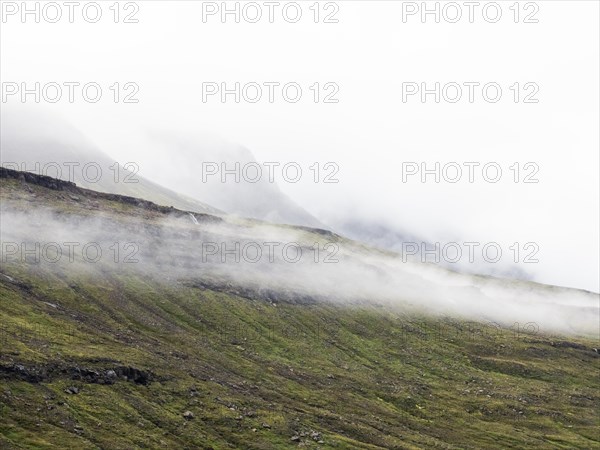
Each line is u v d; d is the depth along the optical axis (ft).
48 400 445.37
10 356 483.92
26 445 374.02
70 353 535.19
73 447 386.32
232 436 490.08
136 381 536.83
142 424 459.32
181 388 552.41
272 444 491.72
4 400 423.64
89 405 461.78
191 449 444.96
